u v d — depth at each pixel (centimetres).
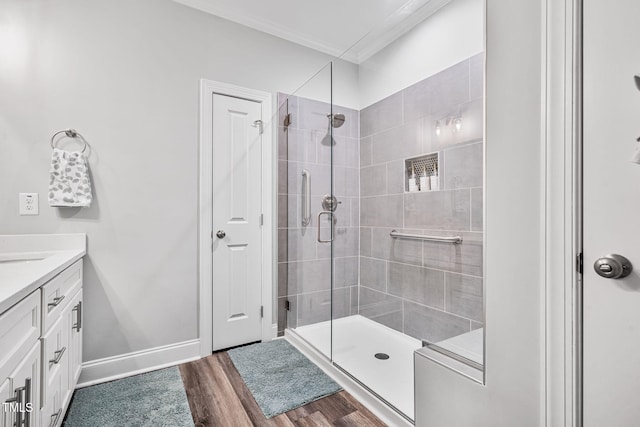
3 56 164
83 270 180
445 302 185
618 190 79
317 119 239
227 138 229
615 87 79
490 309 105
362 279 246
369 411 157
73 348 152
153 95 201
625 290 78
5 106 164
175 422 148
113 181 189
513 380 98
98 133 184
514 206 98
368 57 244
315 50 269
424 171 201
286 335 252
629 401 78
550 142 89
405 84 216
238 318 235
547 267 90
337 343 223
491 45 105
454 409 116
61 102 175
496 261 103
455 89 185
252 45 239
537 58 92
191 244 214
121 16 191
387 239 227
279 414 155
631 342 78
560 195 88
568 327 86
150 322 201
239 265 235
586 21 84
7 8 165
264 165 246
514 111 98
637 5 76
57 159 170
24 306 92
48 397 113
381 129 233
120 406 159
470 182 173
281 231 255
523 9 96
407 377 177
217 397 168
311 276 237
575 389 86
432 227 194
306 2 219
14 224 165
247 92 236
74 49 178
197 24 216
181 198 210
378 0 216
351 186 246
